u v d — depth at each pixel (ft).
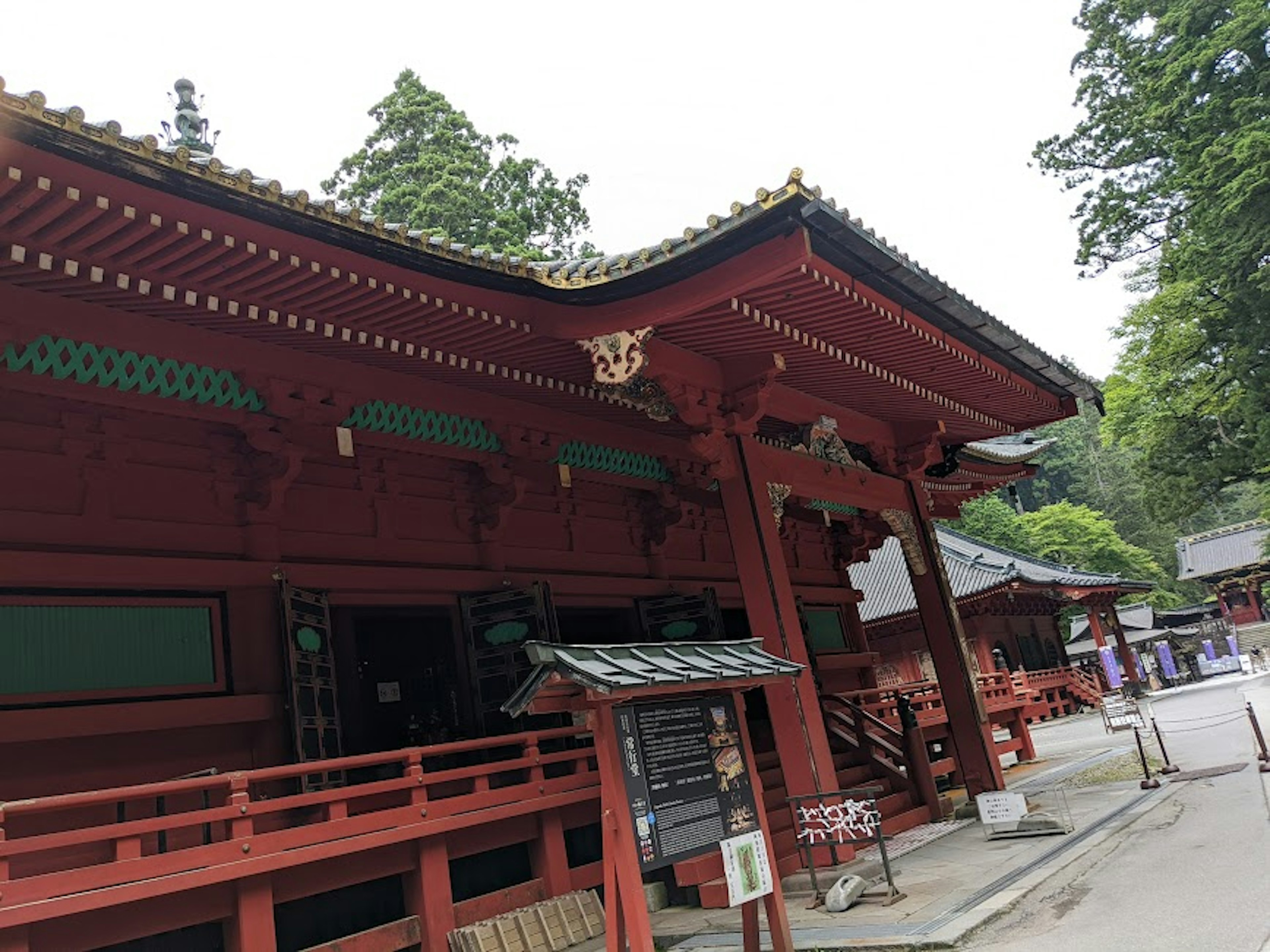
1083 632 175.11
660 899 33.14
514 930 27.48
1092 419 274.36
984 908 25.26
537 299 30.32
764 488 37.14
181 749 27.71
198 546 29.35
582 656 19.85
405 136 122.72
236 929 22.17
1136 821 36.52
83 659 25.79
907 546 49.83
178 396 28.55
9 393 25.95
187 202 21.13
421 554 36.68
